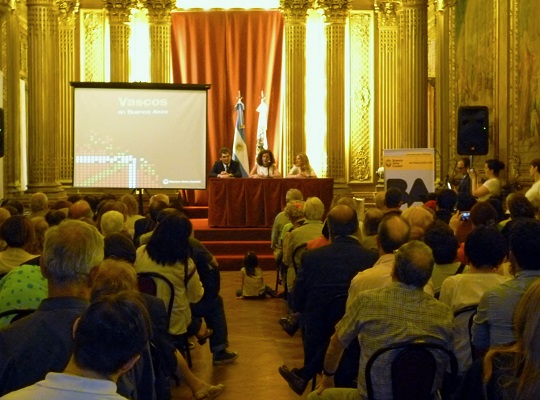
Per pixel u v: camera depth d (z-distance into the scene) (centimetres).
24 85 2392
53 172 2072
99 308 281
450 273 641
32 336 391
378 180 2188
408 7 2006
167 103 1378
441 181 1947
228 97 2216
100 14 2217
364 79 2255
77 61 2214
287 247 990
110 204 954
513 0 1520
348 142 2253
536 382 295
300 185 1780
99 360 276
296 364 929
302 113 2211
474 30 1742
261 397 799
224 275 1645
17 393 273
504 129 1568
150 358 441
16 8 2259
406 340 487
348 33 2245
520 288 473
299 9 2208
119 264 441
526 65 1463
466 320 550
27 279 551
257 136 2198
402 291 501
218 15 2214
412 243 508
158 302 536
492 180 1270
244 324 1155
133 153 1377
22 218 681
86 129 1368
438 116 2084
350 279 674
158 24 2203
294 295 696
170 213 752
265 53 2217
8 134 2244
